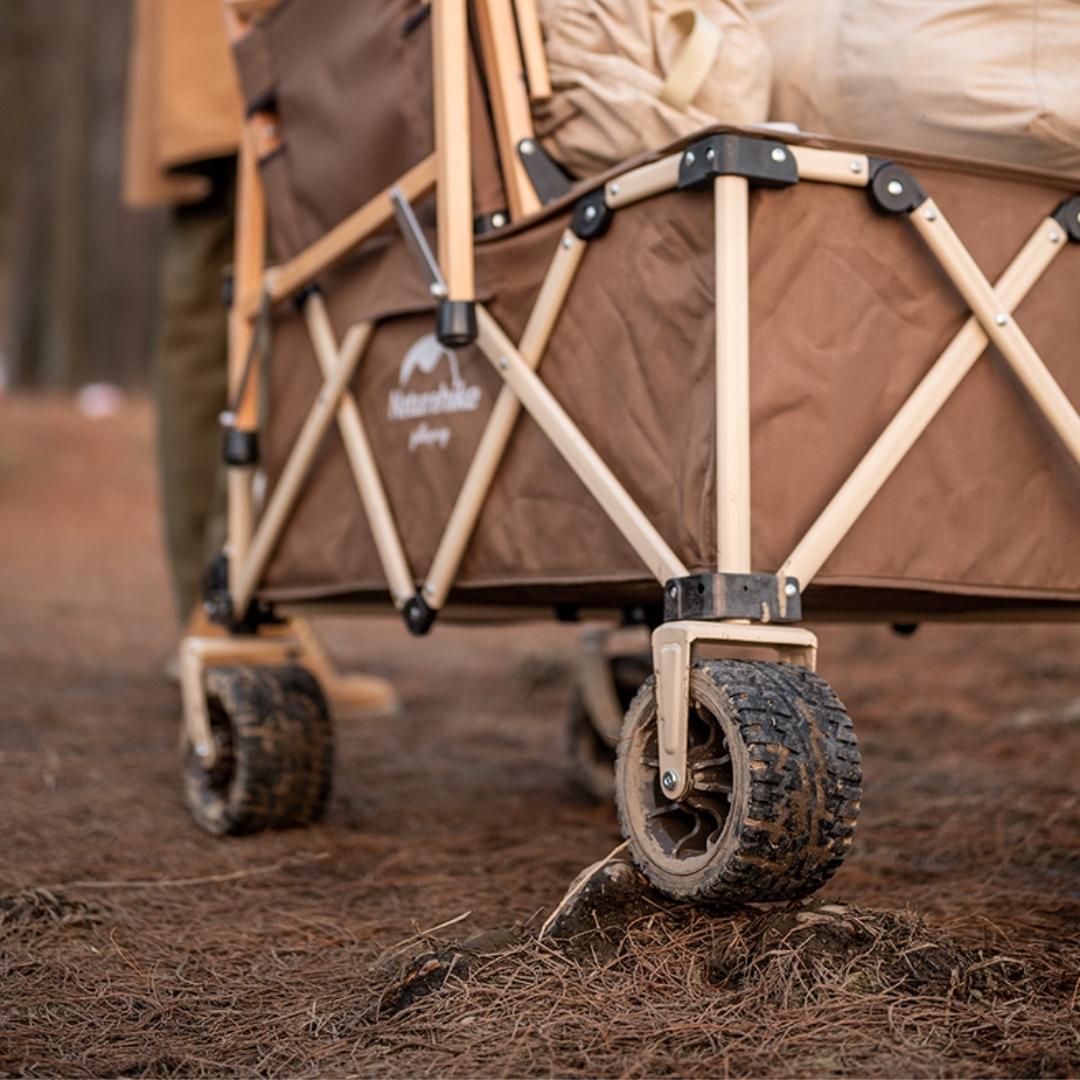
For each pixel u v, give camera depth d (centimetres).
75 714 414
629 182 206
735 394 190
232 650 303
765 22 236
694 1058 156
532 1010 169
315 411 276
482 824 296
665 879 186
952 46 218
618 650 329
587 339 216
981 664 498
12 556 876
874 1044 157
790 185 196
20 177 1881
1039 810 286
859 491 198
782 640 190
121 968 201
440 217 236
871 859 255
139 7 414
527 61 235
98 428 1341
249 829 281
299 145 282
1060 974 180
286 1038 172
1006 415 219
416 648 596
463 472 242
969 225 215
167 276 439
